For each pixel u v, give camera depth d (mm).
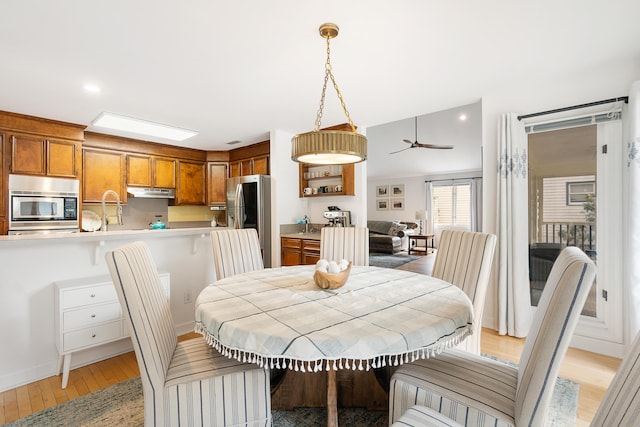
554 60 2359
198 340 1644
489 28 1923
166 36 1976
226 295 1568
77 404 1837
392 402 1351
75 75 2525
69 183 3863
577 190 2713
